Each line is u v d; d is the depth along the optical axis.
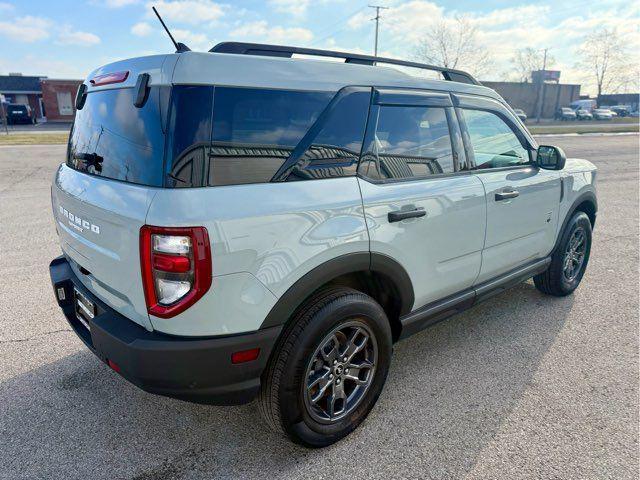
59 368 3.02
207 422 2.53
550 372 3.01
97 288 2.28
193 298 1.81
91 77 2.51
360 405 2.45
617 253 5.55
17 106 35.06
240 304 1.90
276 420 2.15
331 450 2.32
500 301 4.15
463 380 2.93
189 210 1.77
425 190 2.58
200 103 1.85
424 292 2.71
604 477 2.14
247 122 1.96
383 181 2.41
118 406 2.65
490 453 2.29
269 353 2.03
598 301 4.14
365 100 2.35
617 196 9.28
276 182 2.01
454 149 2.86
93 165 2.29
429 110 2.70
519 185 3.25
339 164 2.23
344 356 2.32
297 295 2.04
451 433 2.44
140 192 1.87
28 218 6.78
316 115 2.16
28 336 3.41
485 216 2.99
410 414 2.59
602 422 2.52
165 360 1.87
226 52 2.15
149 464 2.22
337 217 2.14
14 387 2.81
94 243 2.17
